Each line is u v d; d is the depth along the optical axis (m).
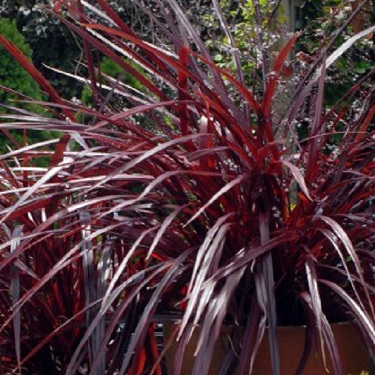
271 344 2.09
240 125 2.43
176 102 2.33
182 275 2.44
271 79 2.31
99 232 2.33
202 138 2.35
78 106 2.52
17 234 2.52
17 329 2.26
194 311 2.28
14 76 6.71
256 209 2.39
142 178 2.45
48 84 2.56
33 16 9.06
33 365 2.75
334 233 2.33
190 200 2.50
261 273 2.23
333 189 2.37
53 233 2.37
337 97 5.73
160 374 2.68
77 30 2.40
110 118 2.28
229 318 2.43
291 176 2.48
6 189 2.82
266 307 2.13
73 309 2.72
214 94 2.39
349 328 2.40
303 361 2.18
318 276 2.45
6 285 2.63
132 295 2.22
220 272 2.16
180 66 2.30
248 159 2.31
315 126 2.47
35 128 2.39
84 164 2.57
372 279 2.51
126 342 2.46
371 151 2.58
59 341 2.71
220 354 2.36
